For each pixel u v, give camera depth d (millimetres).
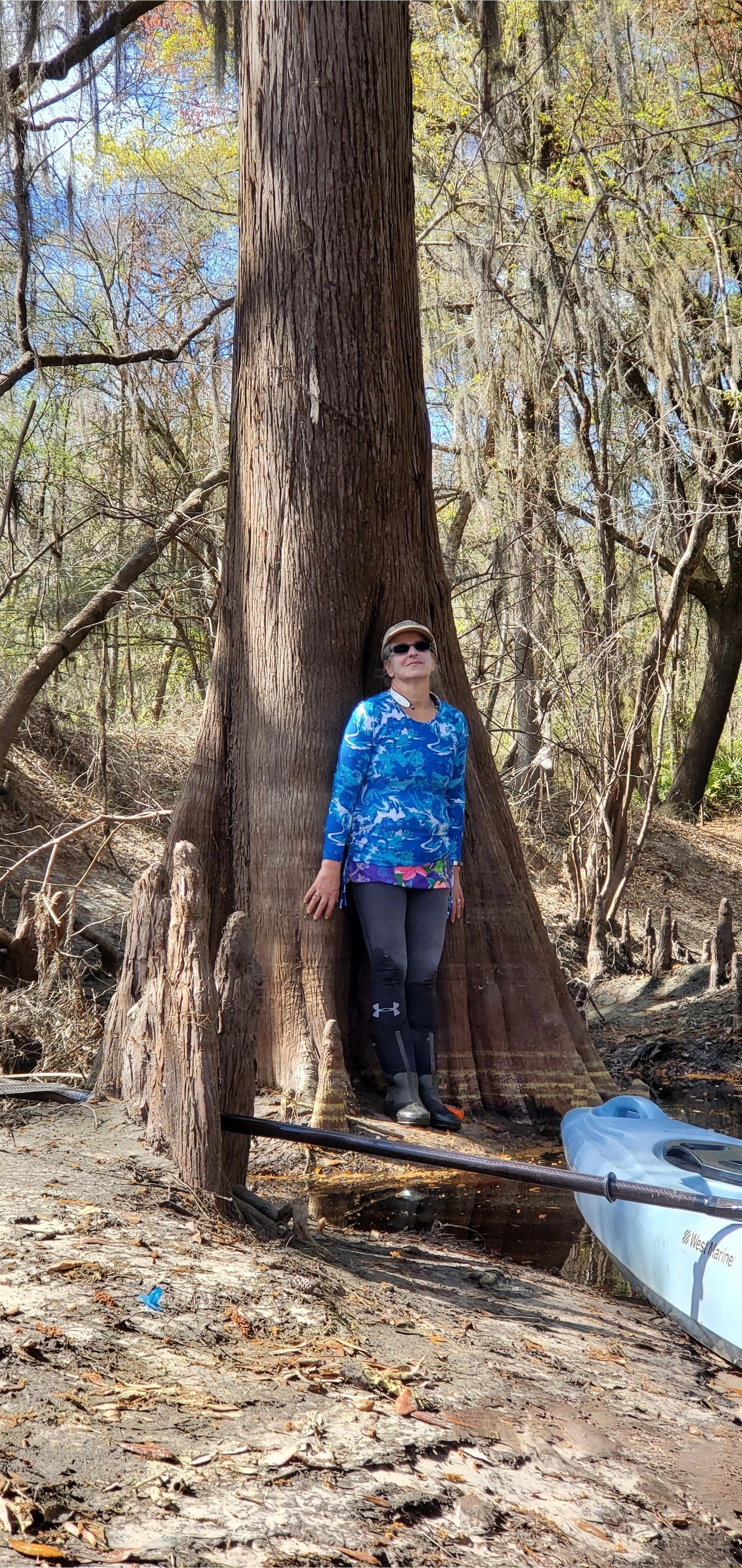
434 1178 5074
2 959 6227
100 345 10867
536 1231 4477
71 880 9328
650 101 12922
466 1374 2732
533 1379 2846
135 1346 2408
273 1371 2438
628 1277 4082
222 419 10984
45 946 5902
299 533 5848
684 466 13789
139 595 11258
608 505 12258
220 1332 2572
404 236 5984
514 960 6250
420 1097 5668
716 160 13438
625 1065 8156
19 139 8242
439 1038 6059
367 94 5730
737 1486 2484
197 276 11867
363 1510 1975
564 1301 3695
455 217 12367
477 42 11445
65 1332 2393
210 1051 3543
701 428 12742
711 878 17766
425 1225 4426
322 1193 4742
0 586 11023
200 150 13609
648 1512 2281
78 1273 2707
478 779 6383
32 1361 2244
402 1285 3455
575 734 11508
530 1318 3420
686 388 12422
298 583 5855
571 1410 2699
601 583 12172
